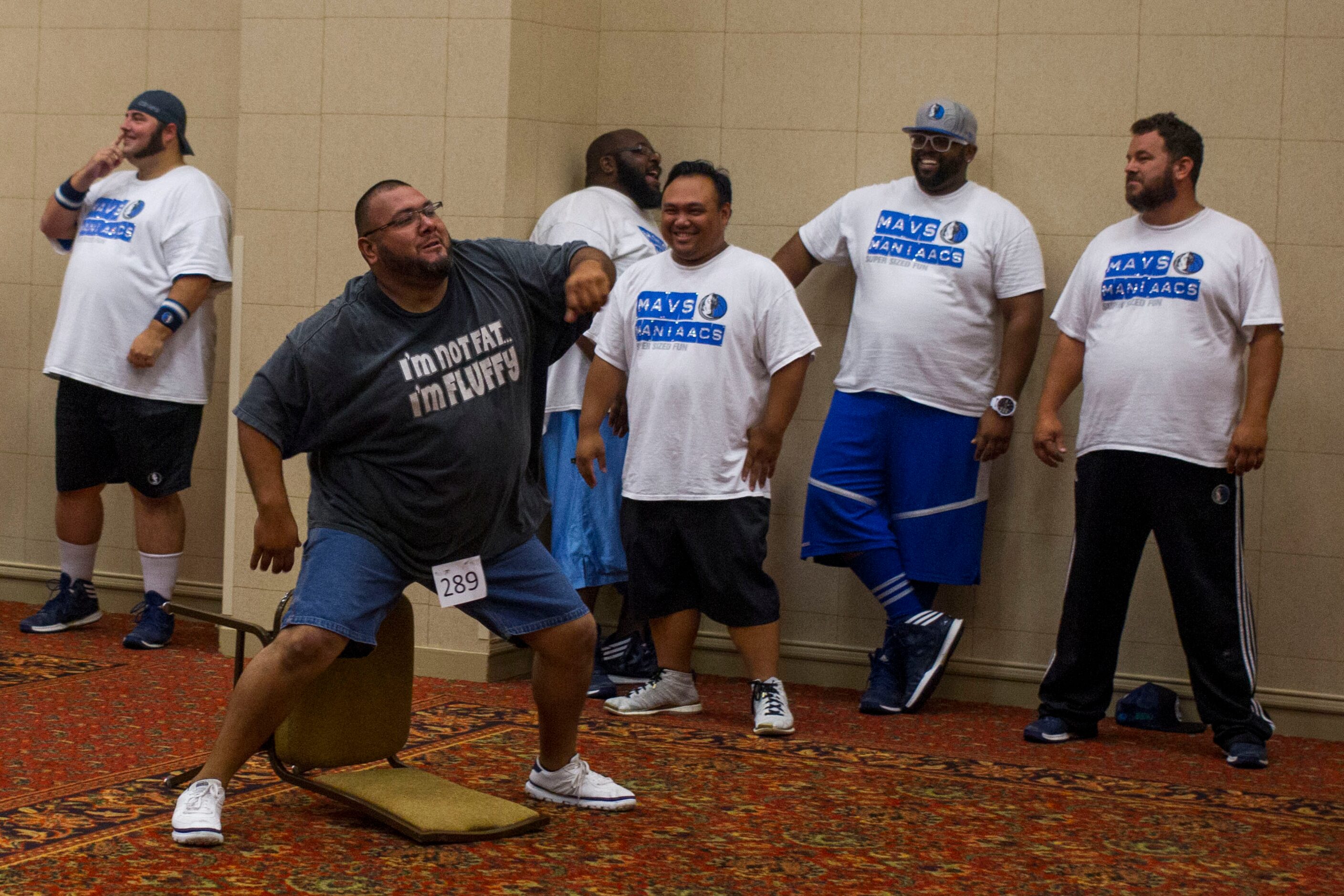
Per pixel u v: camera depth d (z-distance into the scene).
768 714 4.70
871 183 5.66
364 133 5.60
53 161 6.66
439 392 3.30
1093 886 3.18
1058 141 5.45
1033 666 5.51
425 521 3.35
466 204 5.50
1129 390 4.73
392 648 3.66
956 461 5.27
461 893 2.96
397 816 3.37
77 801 3.56
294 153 5.68
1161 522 4.70
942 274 5.23
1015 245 5.22
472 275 3.40
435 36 5.51
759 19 5.75
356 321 3.29
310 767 3.59
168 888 2.93
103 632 6.15
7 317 6.75
